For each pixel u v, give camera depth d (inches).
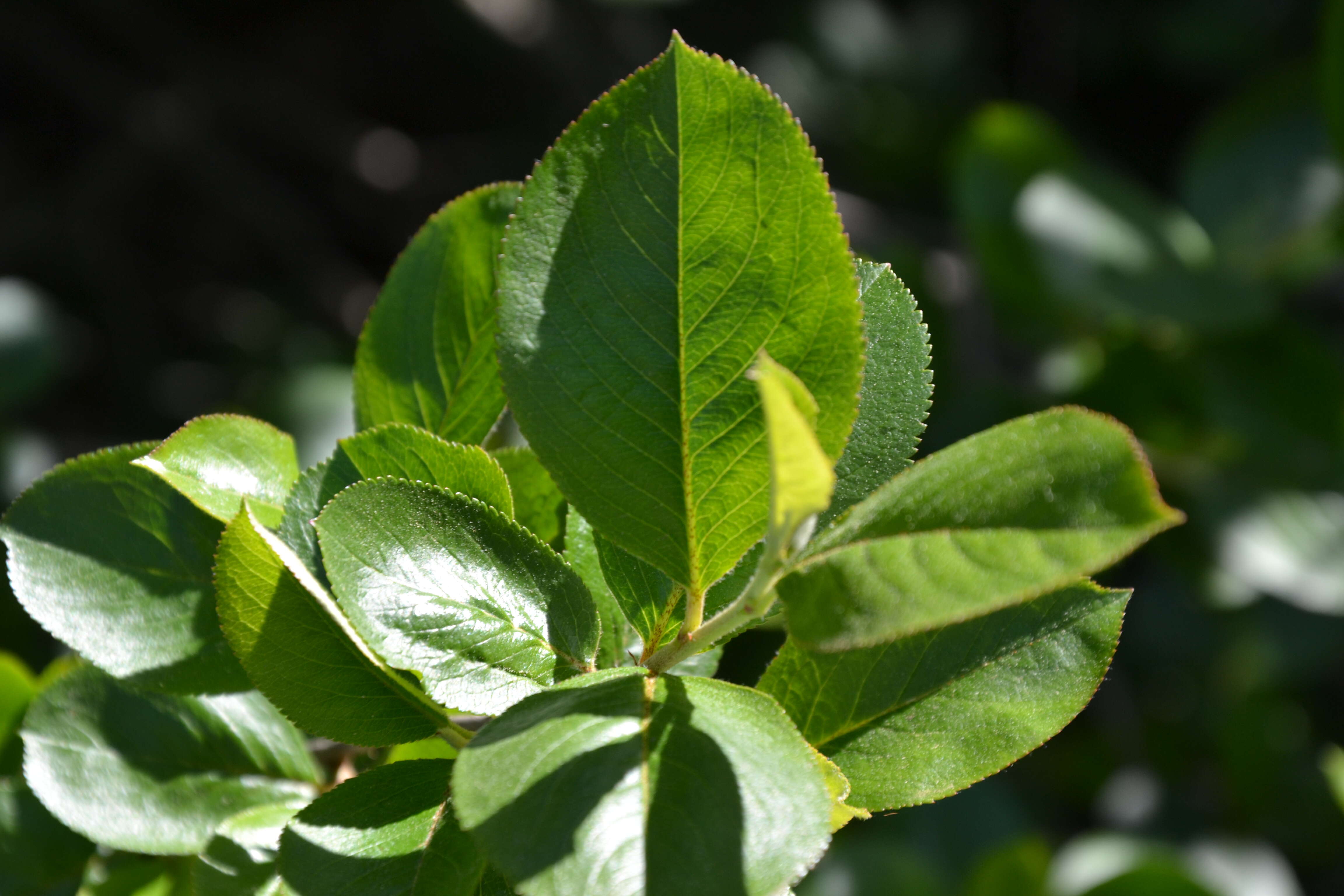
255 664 15.0
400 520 14.8
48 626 16.2
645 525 14.9
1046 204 32.2
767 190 14.7
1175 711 39.3
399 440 15.4
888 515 13.9
